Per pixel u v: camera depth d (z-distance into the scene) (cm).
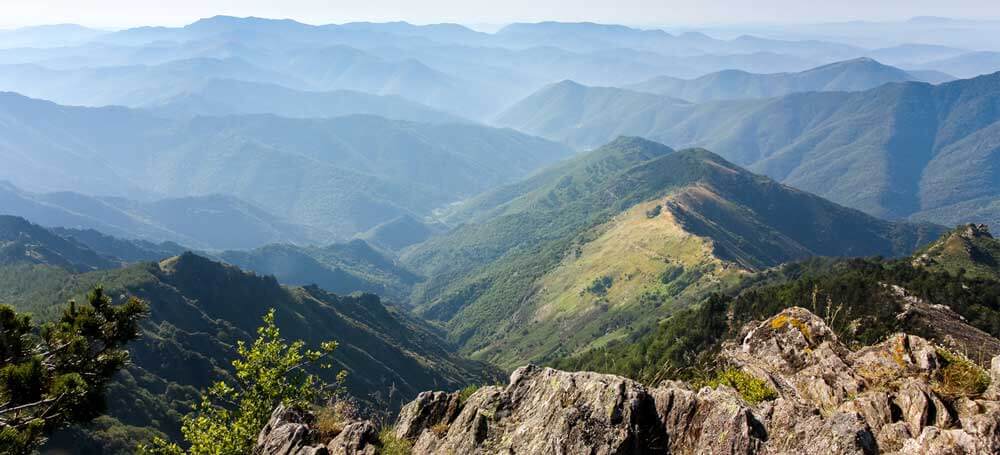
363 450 2220
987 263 14700
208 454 2791
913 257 16188
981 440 1421
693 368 2984
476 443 2066
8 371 1909
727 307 12162
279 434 2389
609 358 15988
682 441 1775
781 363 2533
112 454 12619
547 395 2114
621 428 1800
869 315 6275
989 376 1878
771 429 1694
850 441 1505
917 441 1525
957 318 5984
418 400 2547
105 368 2222
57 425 2056
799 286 10394
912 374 2058
